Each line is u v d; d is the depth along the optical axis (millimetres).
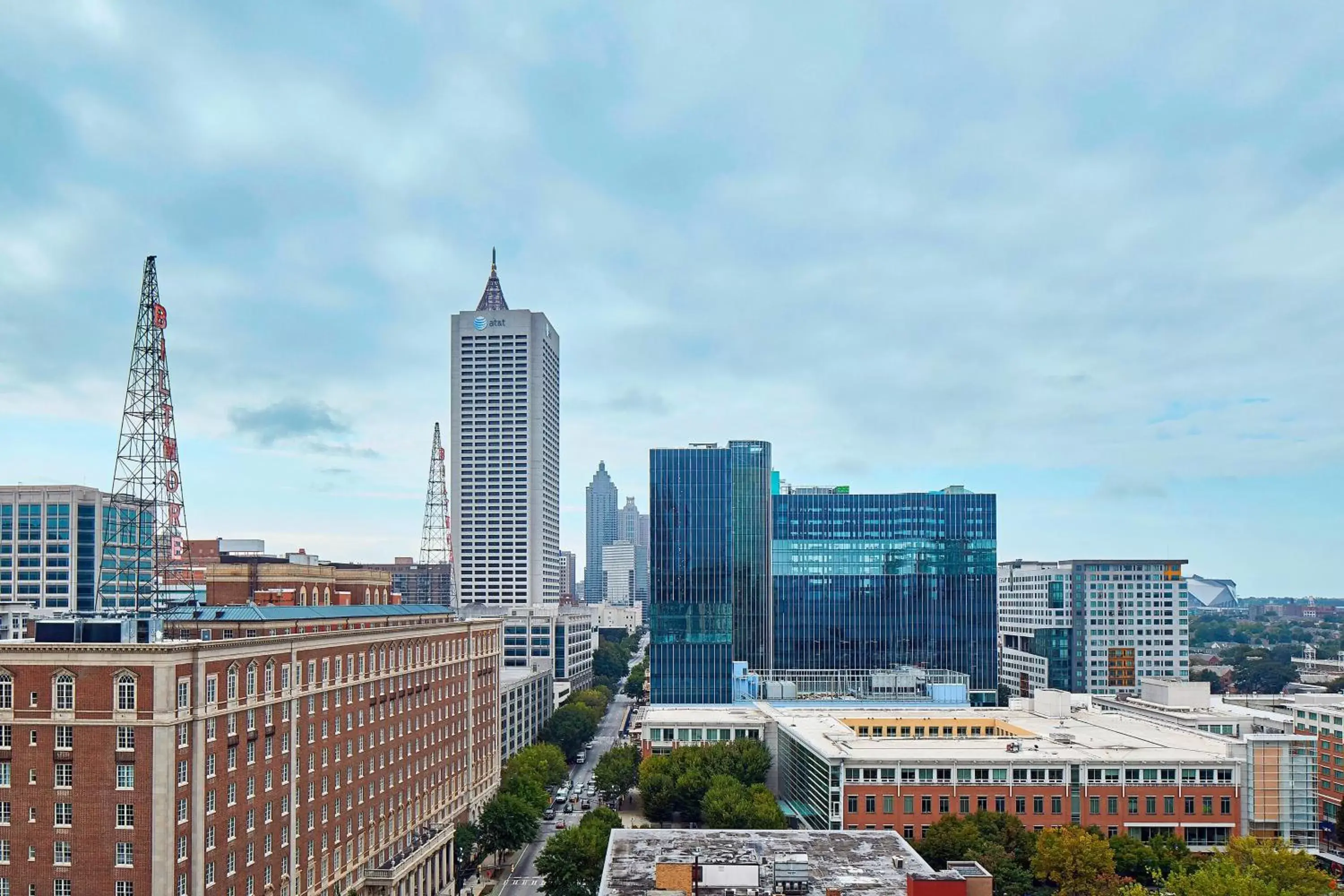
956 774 159250
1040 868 135125
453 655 181500
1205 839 160250
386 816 149875
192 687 102625
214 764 106188
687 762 190625
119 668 99500
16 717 100562
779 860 108062
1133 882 126562
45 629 103062
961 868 105438
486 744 199875
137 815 98312
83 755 99375
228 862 108250
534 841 186500
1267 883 117375
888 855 111188
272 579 154625
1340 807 167875
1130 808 160000
